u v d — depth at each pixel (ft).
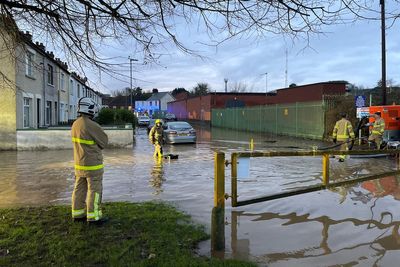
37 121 81.66
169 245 16.92
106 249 16.38
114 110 119.34
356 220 21.15
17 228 18.95
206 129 139.85
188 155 55.01
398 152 25.20
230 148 65.98
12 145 63.41
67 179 34.94
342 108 74.74
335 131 48.26
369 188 29.04
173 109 266.16
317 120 81.30
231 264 14.89
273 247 17.38
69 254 15.89
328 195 26.84
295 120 91.71
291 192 20.85
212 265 14.83
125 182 33.09
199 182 32.89
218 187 16.98
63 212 21.84
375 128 49.03
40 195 28.27
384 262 15.69
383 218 21.45
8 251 16.25
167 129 75.46
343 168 39.75
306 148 63.77
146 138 95.30
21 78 68.39
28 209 22.84
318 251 16.89
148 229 18.97
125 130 67.67
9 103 63.16
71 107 126.11
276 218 21.66
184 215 21.74
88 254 15.97
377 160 46.09
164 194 28.12
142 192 28.91
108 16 15.24
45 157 52.42
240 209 23.44
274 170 39.09
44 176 36.60
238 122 132.05
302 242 17.97
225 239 18.38
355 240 18.17
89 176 19.43
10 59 18.72
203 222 20.65
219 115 153.07
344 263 15.62
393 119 53.21
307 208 23.56
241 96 168.35
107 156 53.83
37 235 17.97
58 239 17.47
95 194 19.49
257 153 19.15
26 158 51.26
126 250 16.20
